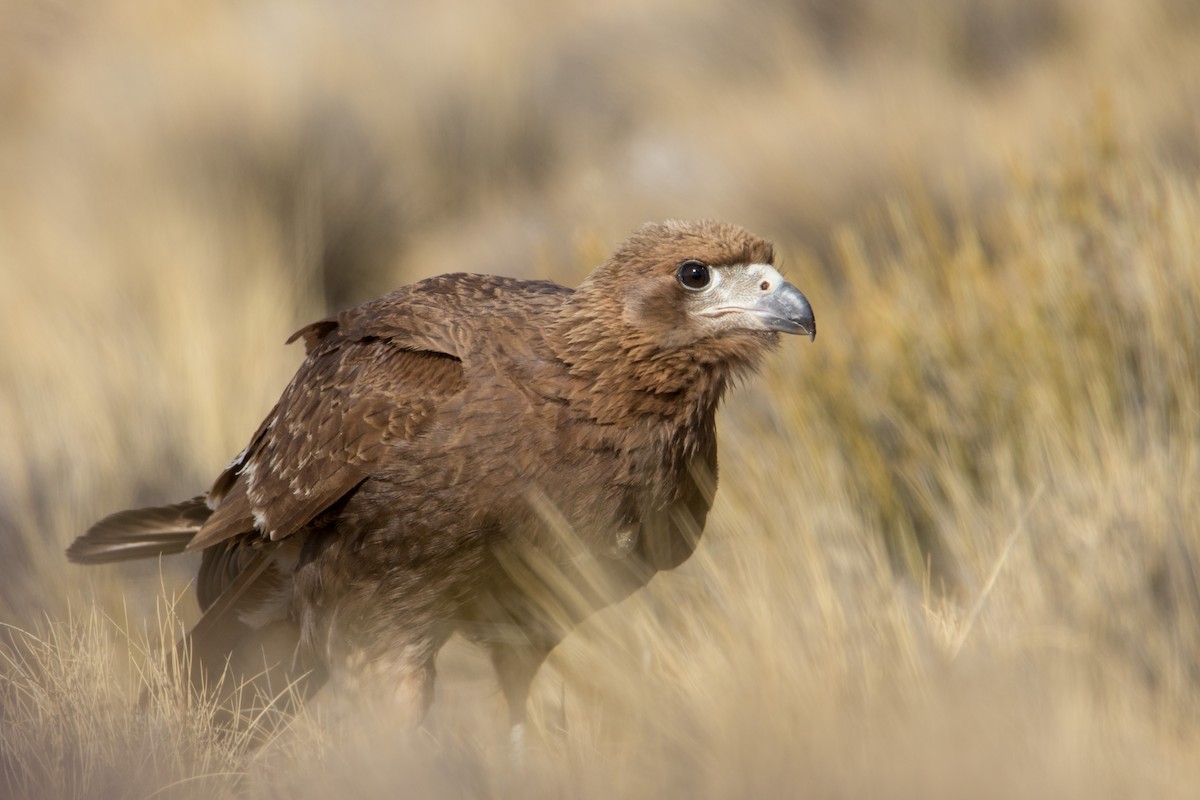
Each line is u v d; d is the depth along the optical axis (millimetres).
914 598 8695
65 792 7133
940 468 9352
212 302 17016
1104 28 21781
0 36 33156
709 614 7996
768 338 7895
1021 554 8328
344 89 24734
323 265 21969
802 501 8992
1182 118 15773
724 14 25891
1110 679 7367
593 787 6887
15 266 20016
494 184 23984
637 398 7660
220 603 8391
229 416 13844
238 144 22719
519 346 7762
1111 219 10305
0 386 14602
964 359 9961
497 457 7582
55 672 7891
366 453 7836
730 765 6523
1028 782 6359
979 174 16312
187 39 28297
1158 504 8398
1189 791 6383
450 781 7324
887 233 14758
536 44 27000
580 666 8273
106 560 8984
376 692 8070
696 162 21625
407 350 7953
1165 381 9188
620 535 7832
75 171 23438
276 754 7754
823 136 19484
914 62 22719
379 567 7938
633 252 7809
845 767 6492
